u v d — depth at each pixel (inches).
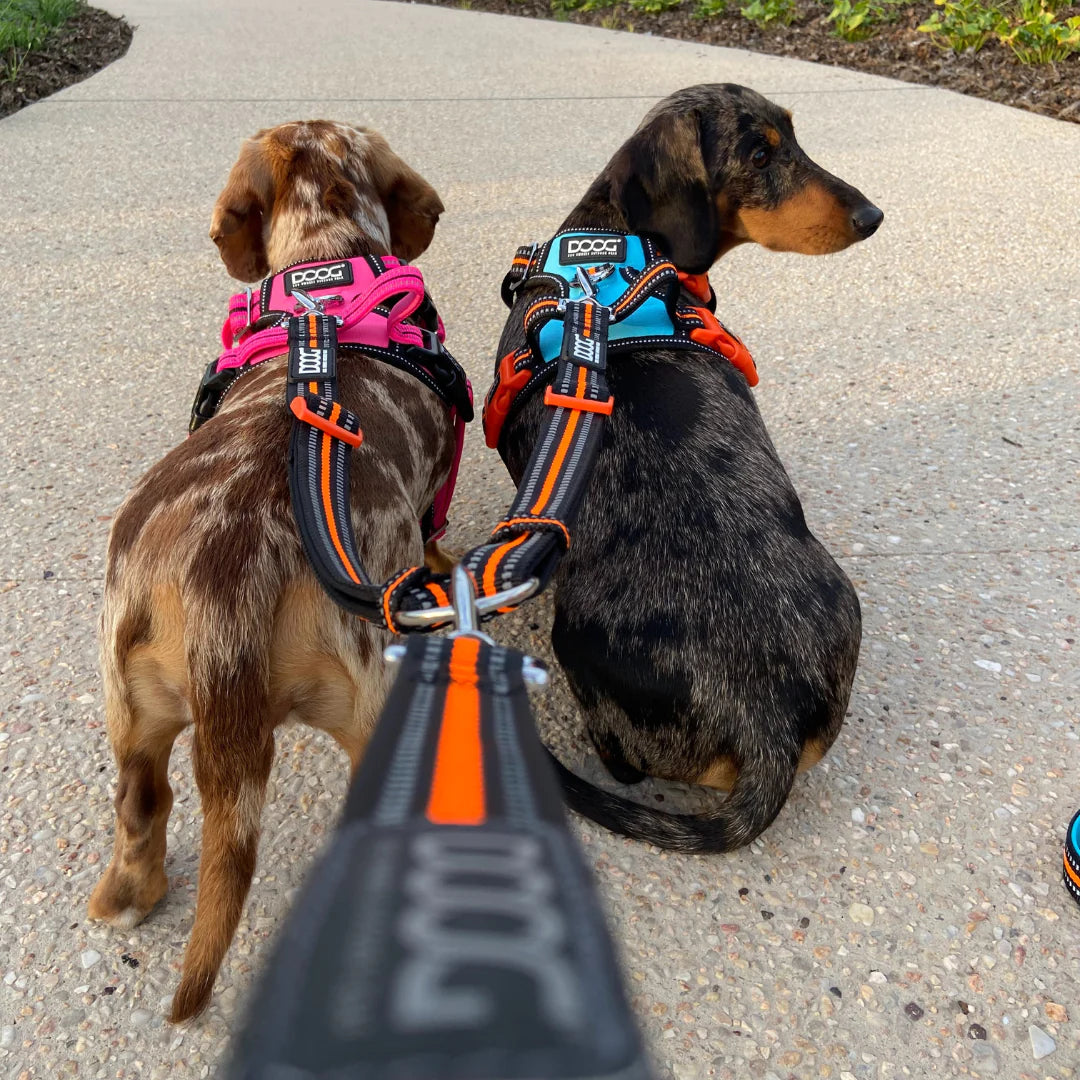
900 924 21.0
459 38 104.7
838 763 24.8
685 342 25.9
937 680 27.2
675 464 24.0
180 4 126.4
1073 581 30.6
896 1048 18.8
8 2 94.0
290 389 20.6
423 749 6.6
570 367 19.6
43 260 52.6
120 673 18.6
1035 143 67.3
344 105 78.3
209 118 75.2
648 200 29.2
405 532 21.2
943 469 36.0
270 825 23.1
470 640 8.4
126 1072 18.4
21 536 32.2
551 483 17.3
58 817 23.0
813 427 38.5
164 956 20.2
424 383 24.1
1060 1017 19.3
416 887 4.5
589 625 23.0
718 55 93.0
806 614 22.3
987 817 23.4
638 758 23.3
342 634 18.4
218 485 18.8
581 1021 3.9
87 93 81.6
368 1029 3.8
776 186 29.4
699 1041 18.9
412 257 29.3
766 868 22.2
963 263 51.6
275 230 26.6
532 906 4.4
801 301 48.6
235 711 17.3
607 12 113.2
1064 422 38.3
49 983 19.8
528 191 61.2
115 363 42.9
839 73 84.6
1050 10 82.0
